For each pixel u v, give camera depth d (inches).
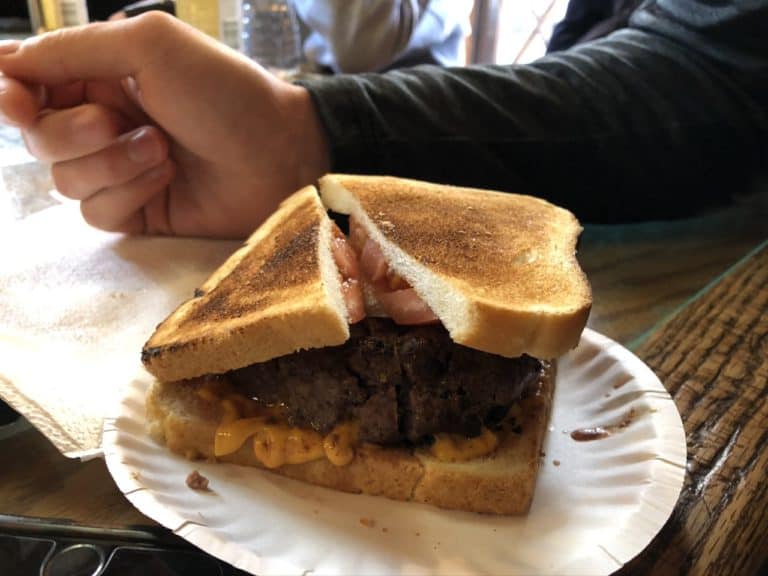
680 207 11.3
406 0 16.9
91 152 9.6
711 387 6.7
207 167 10.5
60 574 4.4
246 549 4.6
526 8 24.3
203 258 10.0
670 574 4.7
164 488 5.4
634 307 8.2
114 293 8.7
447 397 5.9
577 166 10.7
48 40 9.2
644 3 12.6
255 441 6.0
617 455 5.9
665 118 10.7
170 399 6.2
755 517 5.1
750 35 10.6
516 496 5.5
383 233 7.0
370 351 5.9
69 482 5.4
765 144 11.3
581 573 4.5
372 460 5.8
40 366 6.8
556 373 7.2
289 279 6.7
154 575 4.5
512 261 6.7
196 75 9.4
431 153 10.4
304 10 17.9
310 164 10.9
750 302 8.0
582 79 10.9
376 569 4.9
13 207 11.3
